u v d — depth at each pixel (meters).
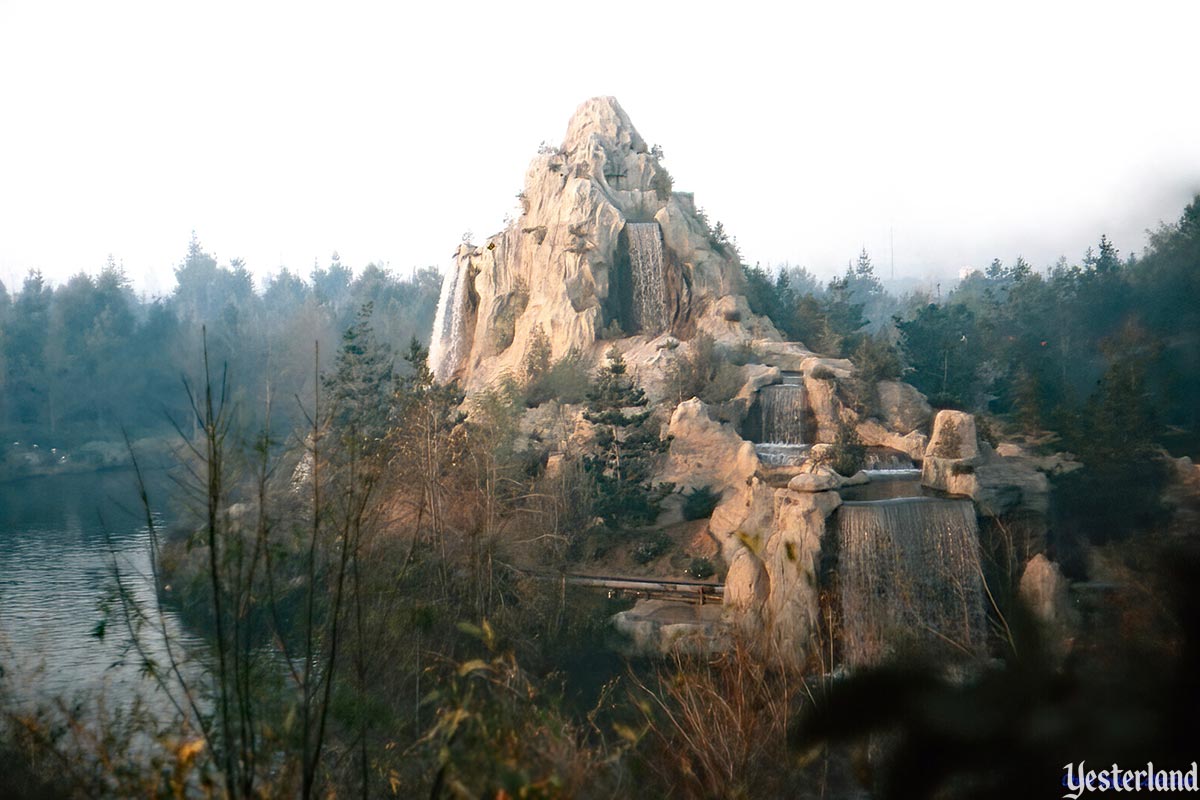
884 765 2.82
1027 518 28.81
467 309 71.81
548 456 42.75
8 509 37.00
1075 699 2.72
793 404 48.91
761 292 68.38
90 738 5.68
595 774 5.18
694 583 32.88
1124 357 17.44
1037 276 39.28
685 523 40.25
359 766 6.93
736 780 5.78
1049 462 31.12
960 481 32.28
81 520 34.28
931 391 53.69
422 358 43.22
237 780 5.37
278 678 6.66
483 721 4.80
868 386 48.44
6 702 6.33
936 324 57.47
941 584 26.02
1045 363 33.88
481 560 23.86
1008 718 2.75
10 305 71.75
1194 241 14.05
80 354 47.69
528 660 21.98
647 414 42.12
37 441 47.31
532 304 63.72
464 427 33.72
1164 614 2.81
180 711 5.80
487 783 4.58
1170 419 16.53
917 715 2.84
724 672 6.96
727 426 44.53
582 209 64.19
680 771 6.15
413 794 6.27
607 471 41.72
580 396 50.53
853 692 2.95
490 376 62.56
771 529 32.94
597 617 28.81
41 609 19.44
